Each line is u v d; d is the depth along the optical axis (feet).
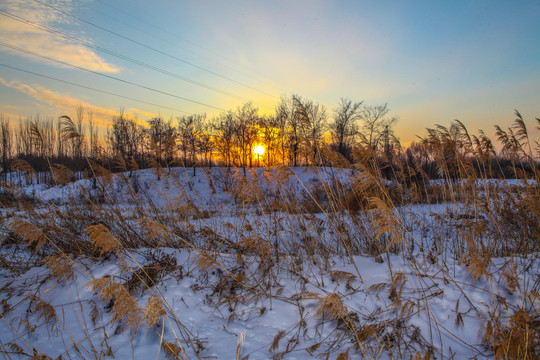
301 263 18.78
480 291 14.38
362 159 21.63
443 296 14.33
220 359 11.33
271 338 12.63
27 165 26.02
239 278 16.20
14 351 11.71
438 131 22.71
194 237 22.75
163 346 11.94
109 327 13.44
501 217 19.66
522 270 15.88
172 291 15.85
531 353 10.09
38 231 14.93
